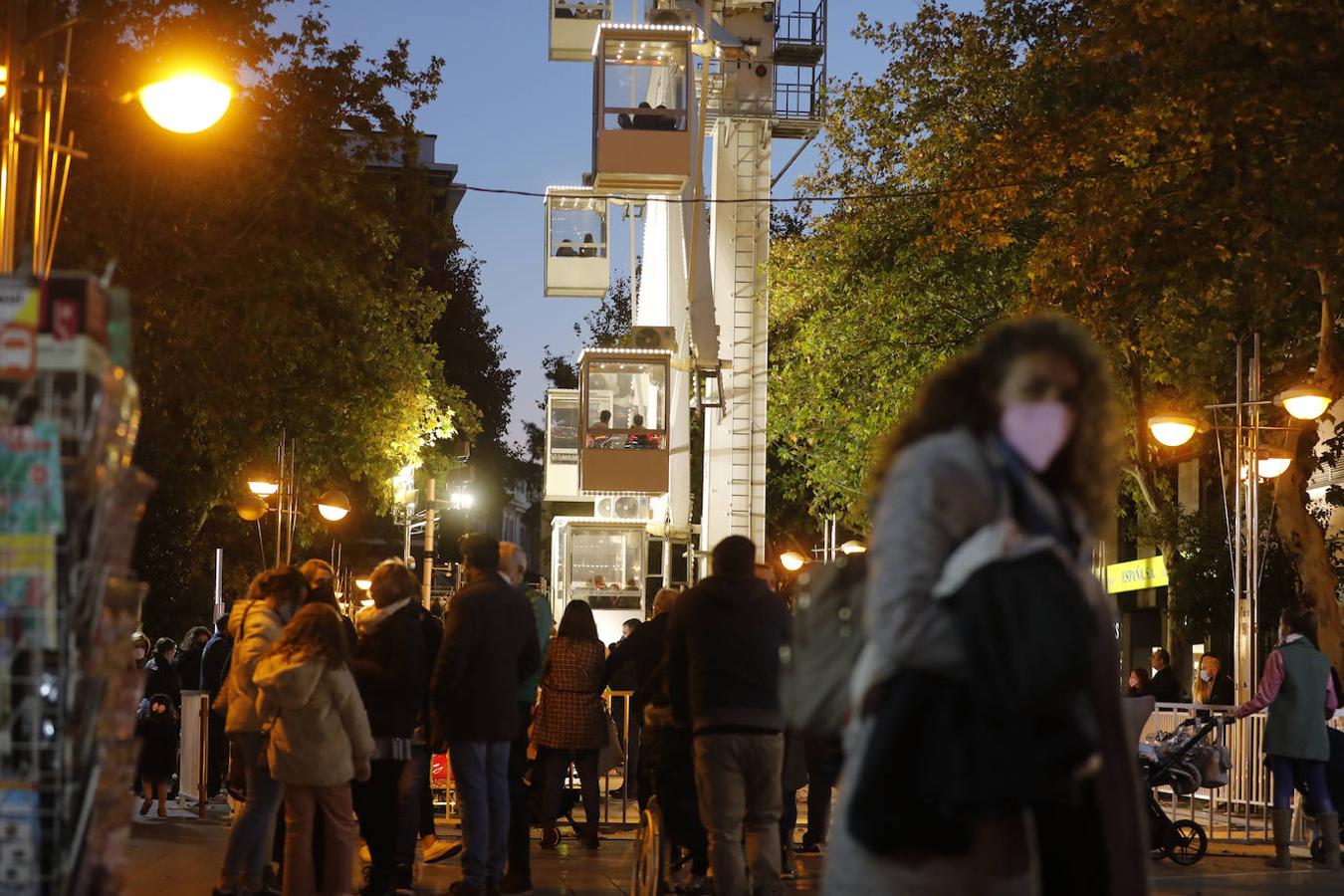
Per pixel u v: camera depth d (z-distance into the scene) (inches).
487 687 438.0
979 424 143.6
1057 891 143.6
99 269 843.4
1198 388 1195.3
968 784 131.6
